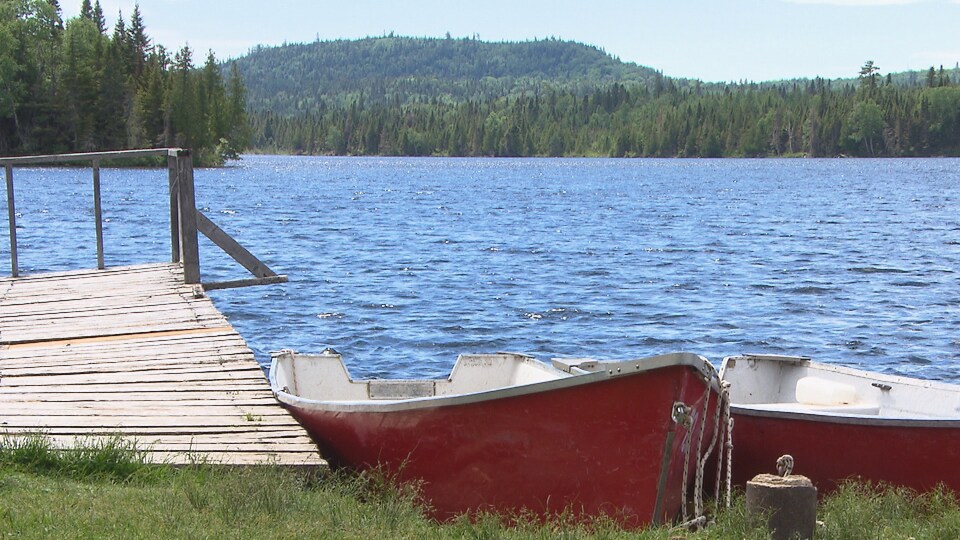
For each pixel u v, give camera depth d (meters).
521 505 7.21
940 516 7.34
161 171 90.12
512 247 33.47
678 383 6.80
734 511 6.73
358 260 29.34
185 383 8.83
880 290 23.97
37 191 60.03
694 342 18.06
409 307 21.20
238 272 26.16
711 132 199.88
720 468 7.40
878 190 74.81
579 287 24.31
